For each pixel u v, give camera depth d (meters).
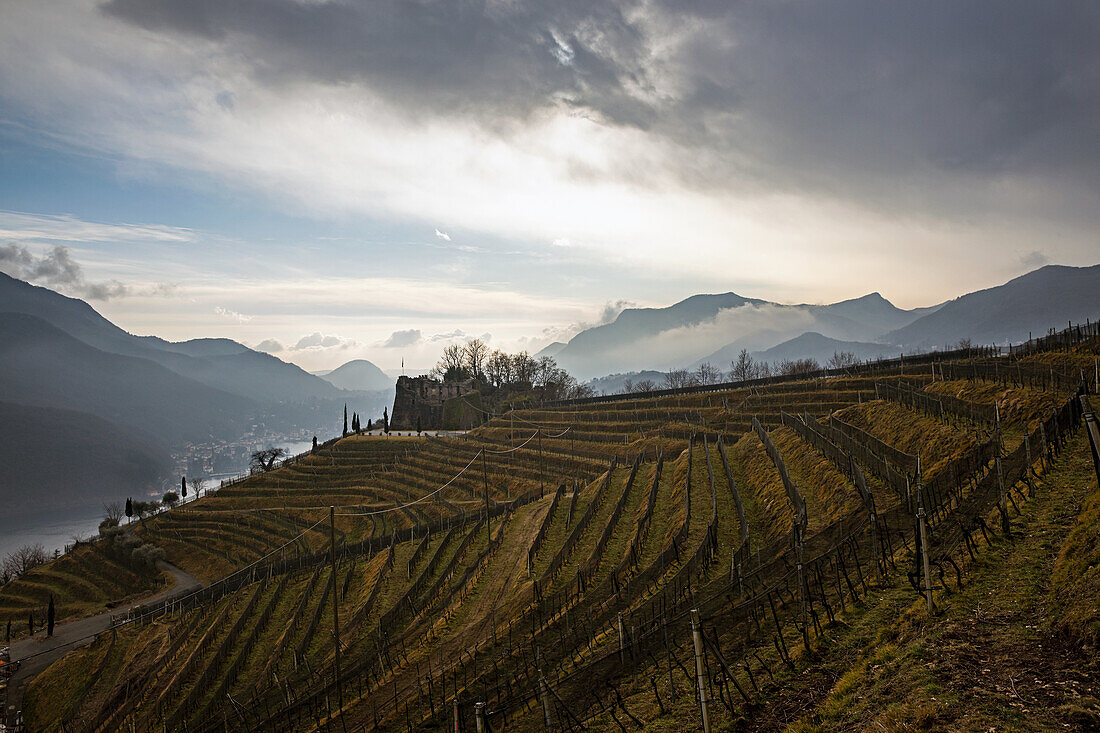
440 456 182.38
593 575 62.81
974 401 66.19
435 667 56.94
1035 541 31.20
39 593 165.88
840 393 114.25
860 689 25.44
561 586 63.84
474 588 75.94
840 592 33.97
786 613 36.09
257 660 84.00
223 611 102.75
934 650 25.22
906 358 131.12
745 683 30.80
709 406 145.38
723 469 91.31
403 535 117.44
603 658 38.75
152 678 89.31
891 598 32.88
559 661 46.16
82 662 105.94
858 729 22.88
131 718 80.06
